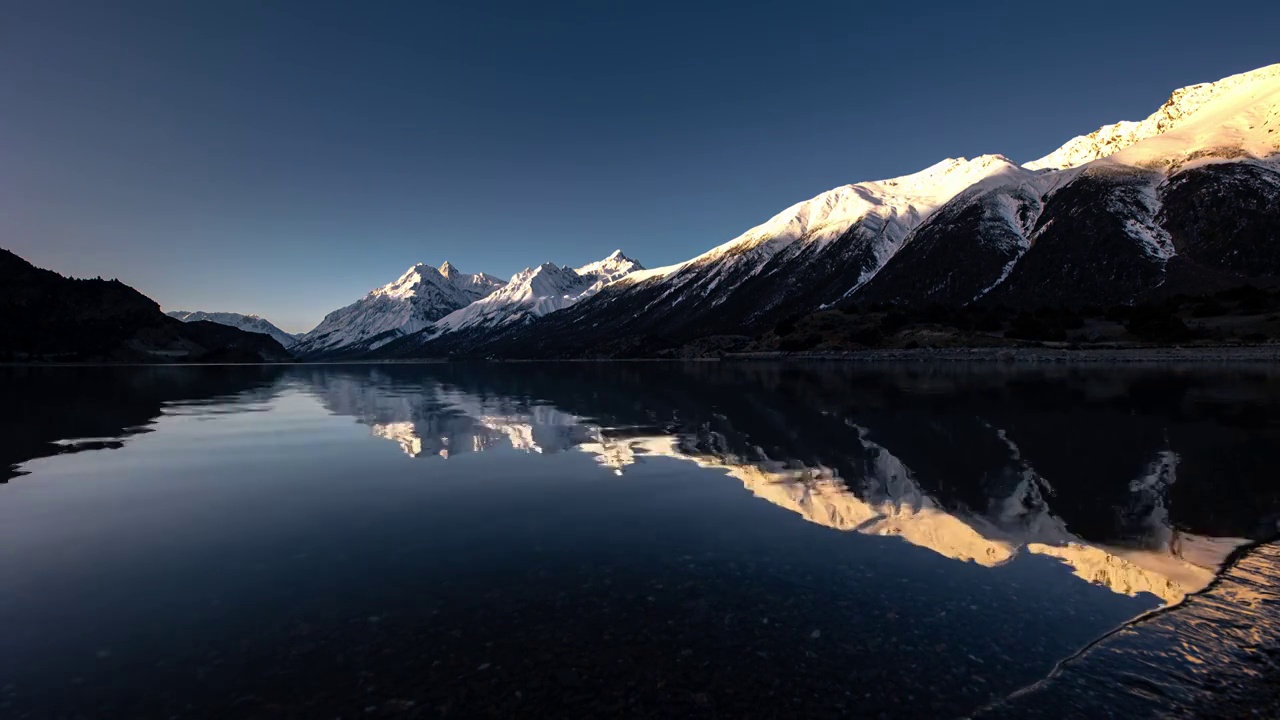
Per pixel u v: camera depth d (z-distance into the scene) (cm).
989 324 12600
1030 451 1672
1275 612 685
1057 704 516
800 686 542
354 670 574
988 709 508
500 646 616
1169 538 941
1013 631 644
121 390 4591
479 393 4178
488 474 1449
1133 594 737
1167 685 547
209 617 685
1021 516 1064
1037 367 7119
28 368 11100
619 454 1695
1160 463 1491
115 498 1235
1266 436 1848
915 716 499
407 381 6300
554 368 11550
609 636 635
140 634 646
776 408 2875
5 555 891
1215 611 689
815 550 896
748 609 695
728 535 969
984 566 830
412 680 557
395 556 881
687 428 2220
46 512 1130
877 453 1675
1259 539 931
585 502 1182
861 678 554
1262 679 555
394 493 1265
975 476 1376
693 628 650
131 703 521
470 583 777
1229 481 1296
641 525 1027
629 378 6450
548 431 2172
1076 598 726
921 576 794
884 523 1032
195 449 1844
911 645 614
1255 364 6594
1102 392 3406
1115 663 581
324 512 1123
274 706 517
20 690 539
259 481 1385
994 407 2750
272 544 942
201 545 938
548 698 527
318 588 765
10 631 652
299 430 2262
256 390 4669
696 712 505
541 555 880
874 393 3628
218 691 539
